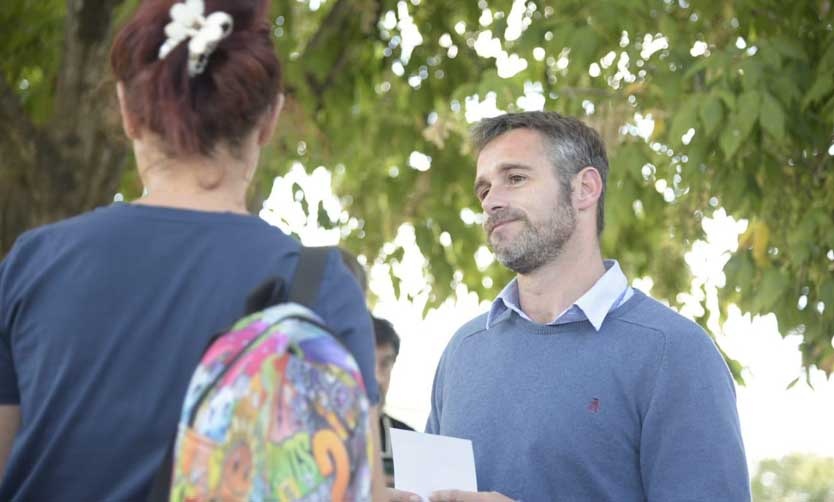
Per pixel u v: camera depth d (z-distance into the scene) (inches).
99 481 77.5
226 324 79.0
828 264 235.1
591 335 143.1
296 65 285.4
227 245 81.0
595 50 249.1
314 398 75.0
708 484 132.6
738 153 238.8
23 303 80.4
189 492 72.7
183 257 80.4
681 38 250.4
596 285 144.9
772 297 232.1
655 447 136.7
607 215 251.6
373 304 339.3
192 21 81.3
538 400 142.3
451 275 331.3
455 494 131.6
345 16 306.7
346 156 337.1
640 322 142.3
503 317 151.0
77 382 78.5
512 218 146.3
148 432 77.6
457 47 331.3
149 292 79.4
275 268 80.7
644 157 248.4
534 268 147.1
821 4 245.8
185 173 83.0
